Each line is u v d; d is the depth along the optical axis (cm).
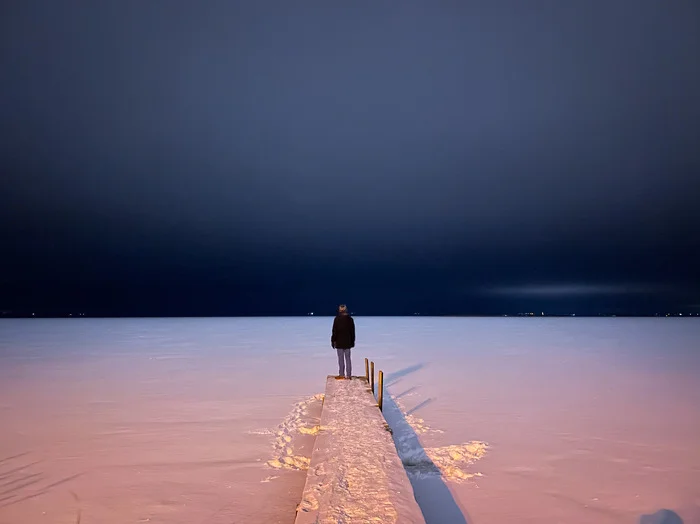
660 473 556
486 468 573
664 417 809
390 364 1439
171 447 648
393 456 512
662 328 2992
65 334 2600
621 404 908
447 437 695
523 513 456
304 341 2162
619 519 445
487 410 860
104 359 1563
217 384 1118
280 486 517
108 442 671
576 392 1022
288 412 843
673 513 457
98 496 492
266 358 1582
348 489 424
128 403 918
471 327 3133
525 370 1318
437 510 462
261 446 653
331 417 677
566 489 511
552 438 691
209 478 540
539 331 2753
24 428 745
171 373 1277
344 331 1038
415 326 3241
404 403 920
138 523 435
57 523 436
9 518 446
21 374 1268
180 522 436
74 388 1071
